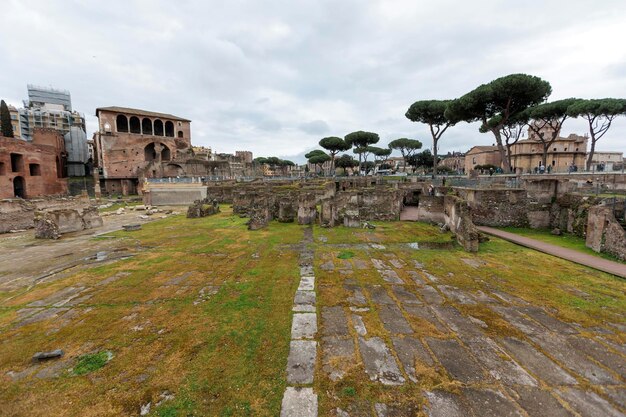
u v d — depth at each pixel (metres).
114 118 63.44
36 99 125.75
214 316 7.50
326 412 4.48
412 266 11.51
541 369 5.50
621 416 4.45
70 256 13.58
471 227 13.94
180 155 67.56
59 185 50.72
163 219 25.67
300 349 6.08
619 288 9.23
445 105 43.66
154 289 9.38
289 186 38.88
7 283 10.18
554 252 13.19
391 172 91.38
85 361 5.72
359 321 7.25
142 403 4.66
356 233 17.69
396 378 5.24
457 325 7.07
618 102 33.84
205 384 5.07
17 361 5.78
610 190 21.44
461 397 4.80
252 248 14.43
